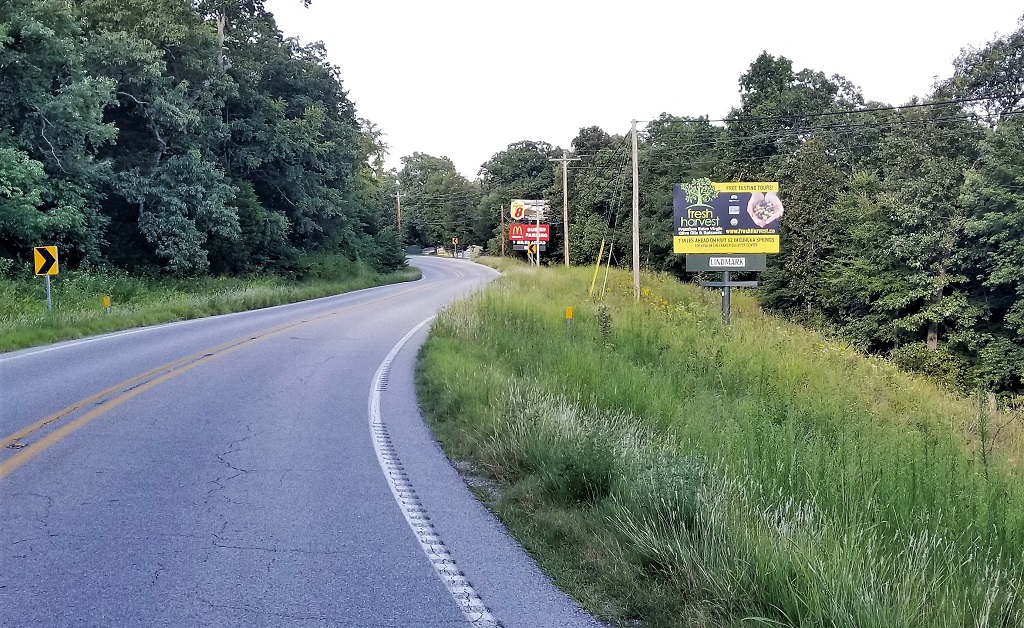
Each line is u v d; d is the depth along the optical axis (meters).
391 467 7.50
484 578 4.91
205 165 31.28
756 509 5.25
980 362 31.84
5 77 24.77
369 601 4.49
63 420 8.77
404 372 13.71
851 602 3.92
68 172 26.47
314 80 46.06
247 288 32.56
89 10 30.92
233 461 7.42
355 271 50.56
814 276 40.69
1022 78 39.72
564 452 6.97
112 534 5.38
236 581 4.69
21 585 4.50
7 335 15.88
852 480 6.08
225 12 40.34
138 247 33.06
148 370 12.61
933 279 33.56
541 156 114.56
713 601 4.39
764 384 13.52
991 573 4.62
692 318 22.05
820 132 52.69
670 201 57.03
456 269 75.25
